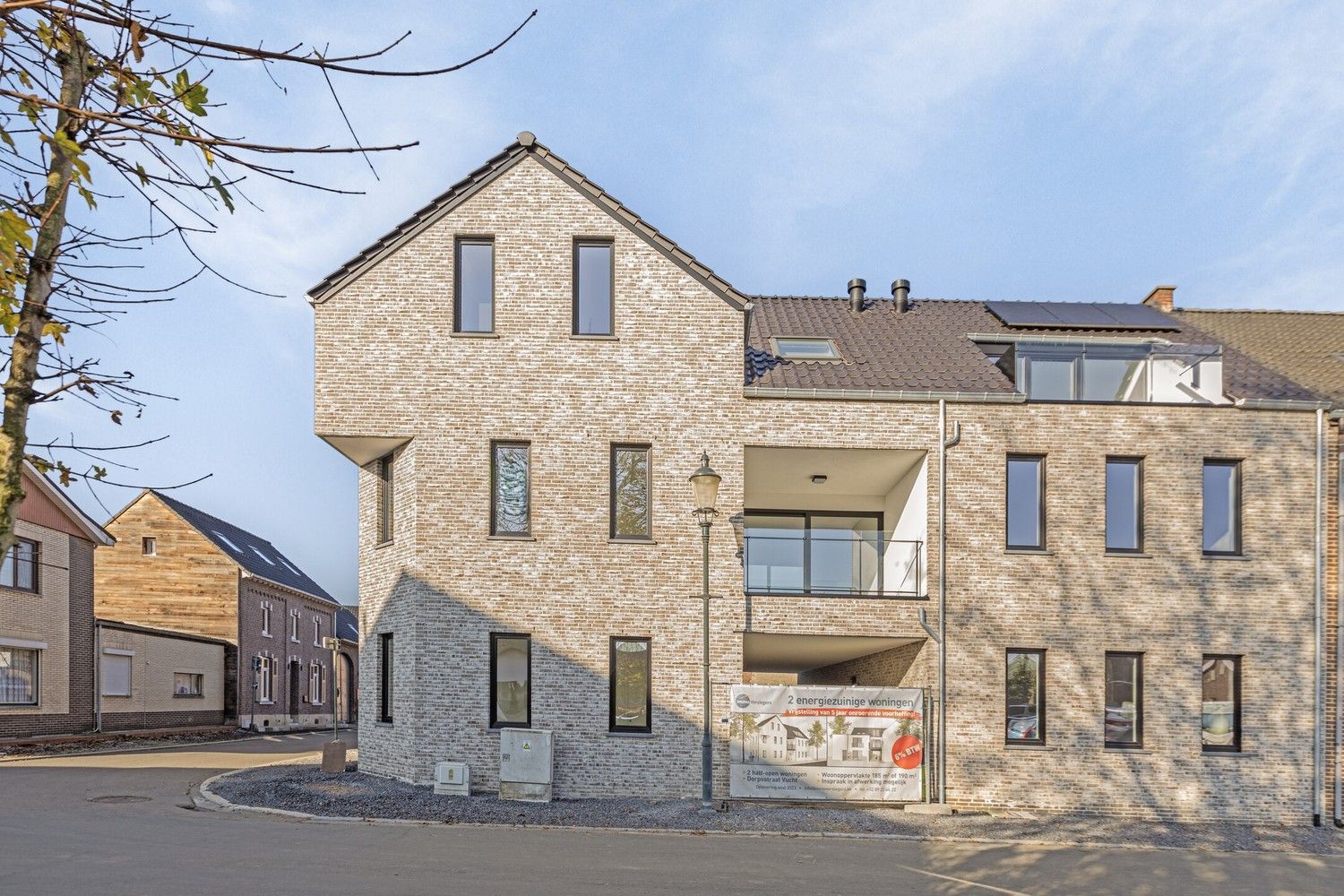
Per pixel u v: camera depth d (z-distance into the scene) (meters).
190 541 35.31
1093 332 18.25
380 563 16.38
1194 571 15.41
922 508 15.73
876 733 14.78
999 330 18.66
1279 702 15.20
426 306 15.53
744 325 15.75
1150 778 14.93
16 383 3.69
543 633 15.08
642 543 15.23
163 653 30.58
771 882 9.84
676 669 15.05
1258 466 15.69
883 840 12.59
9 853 9.98
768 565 16.03
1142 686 15.21
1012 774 14.88
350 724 50.41
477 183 15.70
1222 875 11.16
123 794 14.81
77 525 25.84
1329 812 14.94
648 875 9.88
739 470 15.41
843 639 15.68
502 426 15.41
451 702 14.95
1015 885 10.18
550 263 15.68
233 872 9.28
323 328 15.40
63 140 3.29
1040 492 15.66
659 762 14.86
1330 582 15.52
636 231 15.73
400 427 15.33
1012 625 15.18
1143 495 15.61
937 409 15.59
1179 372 16.52
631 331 15.59
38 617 23.89
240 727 34.59
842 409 15.55
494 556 15.18
